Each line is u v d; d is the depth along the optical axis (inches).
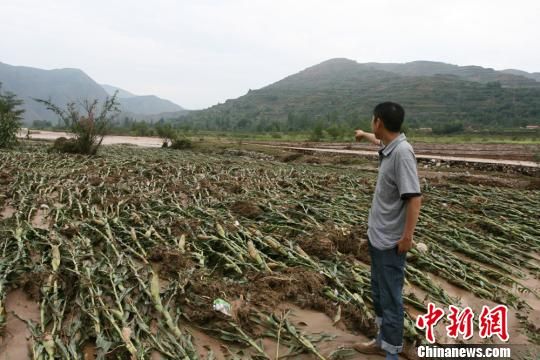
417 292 193.2
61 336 137.3
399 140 127.8
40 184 346.9
